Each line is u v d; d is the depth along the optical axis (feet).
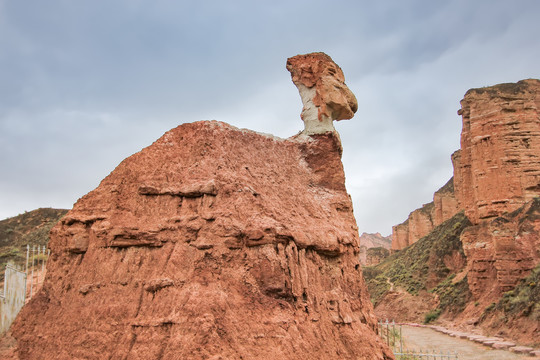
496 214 152.05
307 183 57.57
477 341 105.91
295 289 42.52
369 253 354.95
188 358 32.04
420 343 108.37
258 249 41.52
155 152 47.01
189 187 43.19
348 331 46.37
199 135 48.08
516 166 152.87
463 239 159.94
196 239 40.65
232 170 46.68
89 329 38.11
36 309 42.52
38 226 123.85
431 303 176.76
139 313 37.45
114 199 44.37
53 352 38.63
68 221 44.45
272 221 43.34
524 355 87.25
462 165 176.86
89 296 40.52
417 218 307.99
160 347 34.22
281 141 58.95
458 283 170.81
